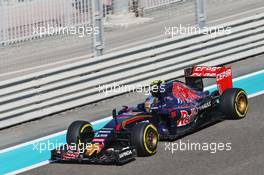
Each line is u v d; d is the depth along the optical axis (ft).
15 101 162.71
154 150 130.11
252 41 214.48
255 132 139.85
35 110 167.22
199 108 143.02
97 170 124.36
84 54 218.59
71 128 131.85
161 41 190.19
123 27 272.10
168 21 271.69
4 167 135.33
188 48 196.44
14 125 164.45
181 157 127.95
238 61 211.82
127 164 126.00
